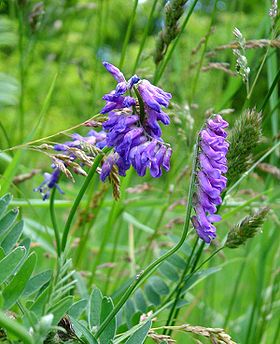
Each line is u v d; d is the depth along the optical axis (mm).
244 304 806
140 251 620
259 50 624
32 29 633
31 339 316
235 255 867
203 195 363
